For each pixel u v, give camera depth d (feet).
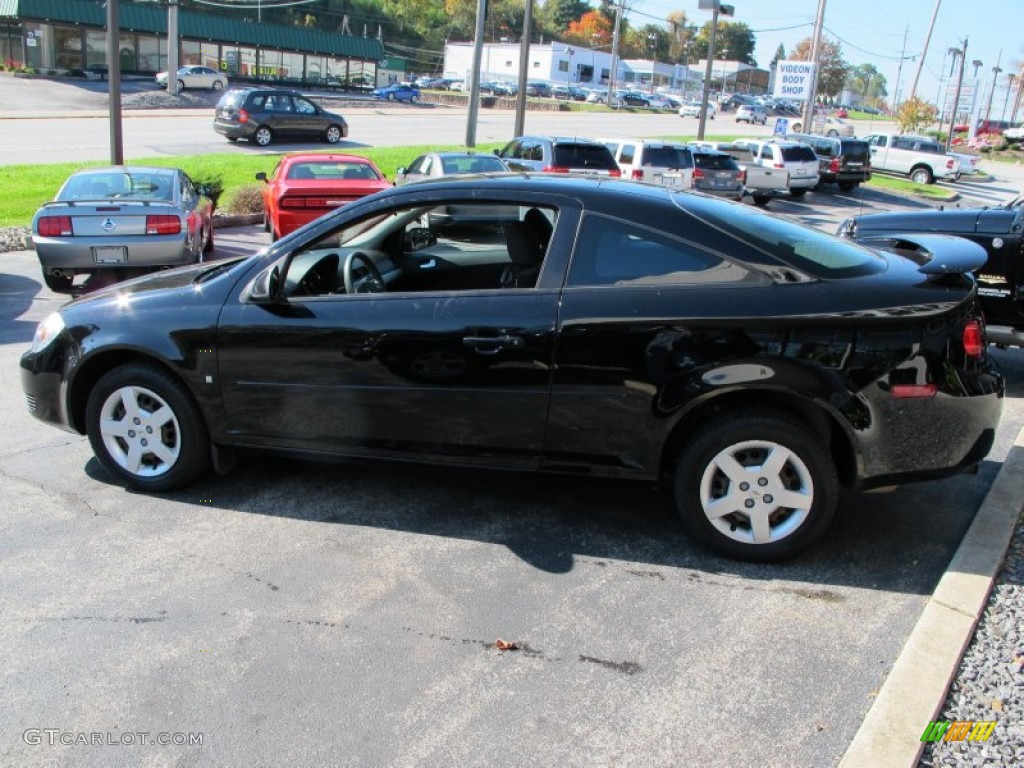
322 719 9.34
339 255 15.17
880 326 11.84
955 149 196.34
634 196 13.07
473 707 9.58
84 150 82.07
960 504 15.19
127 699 9.61
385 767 8.66
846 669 10.38
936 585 12.36
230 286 14.11
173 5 142.72
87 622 11.04
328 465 16.30
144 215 29.63
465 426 13.24
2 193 54.80
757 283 12.17
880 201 97.55
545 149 58.34
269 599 11.67
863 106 485.15
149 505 14.49
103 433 14.84
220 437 14.37
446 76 293.84
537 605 11.67
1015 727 9.13
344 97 188.34
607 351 12.39
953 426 12.19
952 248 14.40
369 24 357.61
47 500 14.61
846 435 12.10
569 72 313.32
